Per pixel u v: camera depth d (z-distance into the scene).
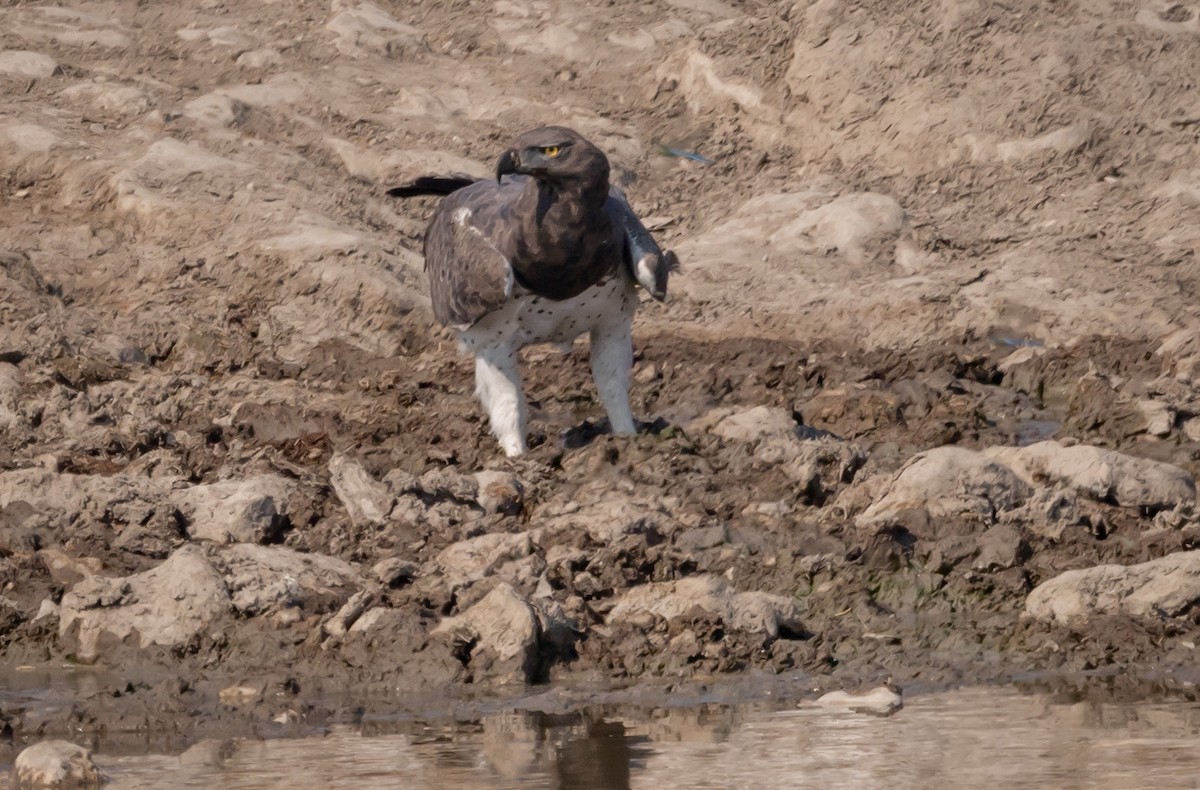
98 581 28.95
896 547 30.84
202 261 50.06
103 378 43.50
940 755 21.61
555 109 63.00
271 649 27.42
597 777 20.94
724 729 23.30
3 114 57.88
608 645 27.34
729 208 57.88
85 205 53.22
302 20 67.94
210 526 32.38
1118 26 61.00
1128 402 39.09
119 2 69.00
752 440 36.84
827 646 27.27
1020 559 30.56
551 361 45.53
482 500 33.34
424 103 62.00
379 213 54.38
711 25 67.62
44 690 26.20
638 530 31.83
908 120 59.56
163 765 22.03
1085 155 57.44
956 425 38.97
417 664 26.58
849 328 48.94
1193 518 32.25
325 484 34.75
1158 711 23.81
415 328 47.47
